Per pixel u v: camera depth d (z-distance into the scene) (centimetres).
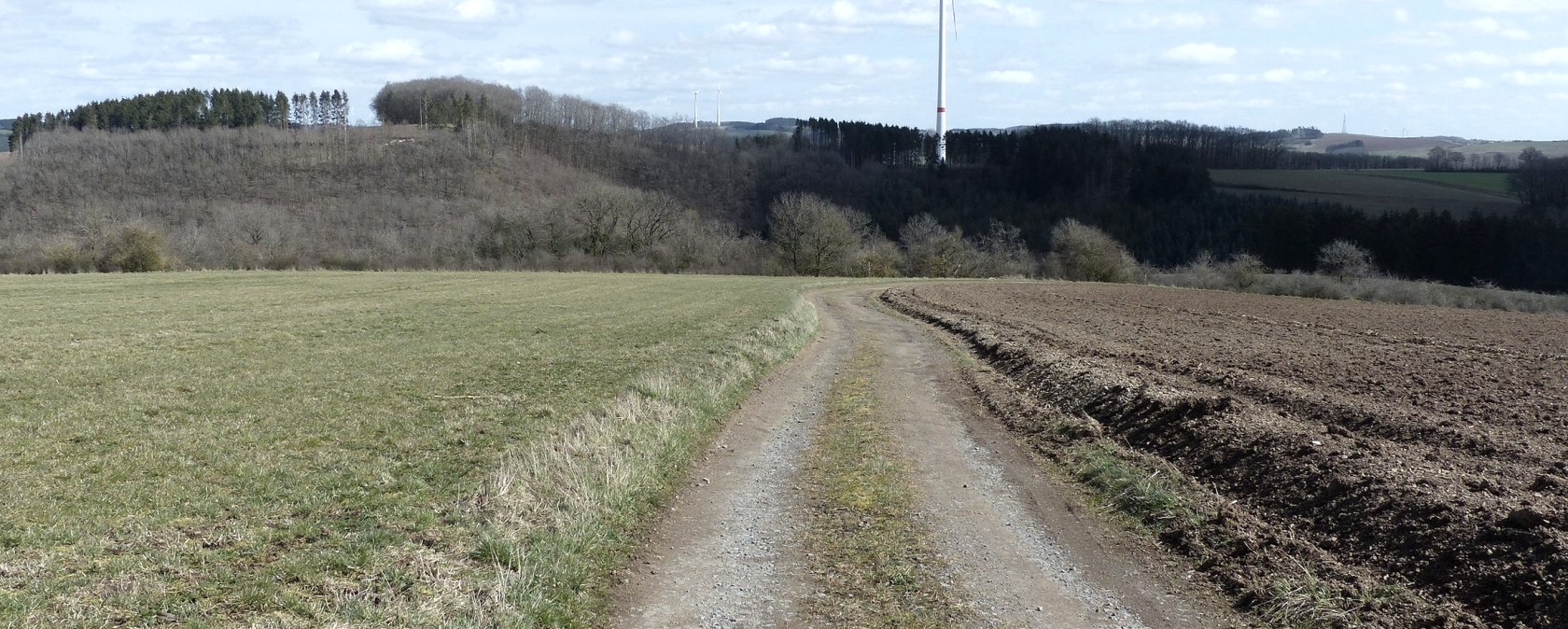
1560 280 8262
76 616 681
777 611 808
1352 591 801
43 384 1725
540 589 804
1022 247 10931
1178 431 1381
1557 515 845
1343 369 2105
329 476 1108
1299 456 1135
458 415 1517
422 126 15625
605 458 1205
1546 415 1469
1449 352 2580
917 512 1102
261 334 2667
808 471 1304
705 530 1034
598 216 9788
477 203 11494
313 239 9044
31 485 1031
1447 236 9119
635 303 4325
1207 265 9381
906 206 12938
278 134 13962
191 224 8862
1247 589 841
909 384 2147
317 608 718
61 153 11338
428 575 802
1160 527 1031
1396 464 1073
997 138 15412
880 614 802
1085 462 1313
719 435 1533
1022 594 851
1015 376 2155
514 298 4516
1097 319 3866
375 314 3453
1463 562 805
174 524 911
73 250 6519
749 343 2631
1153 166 12925
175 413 1475
